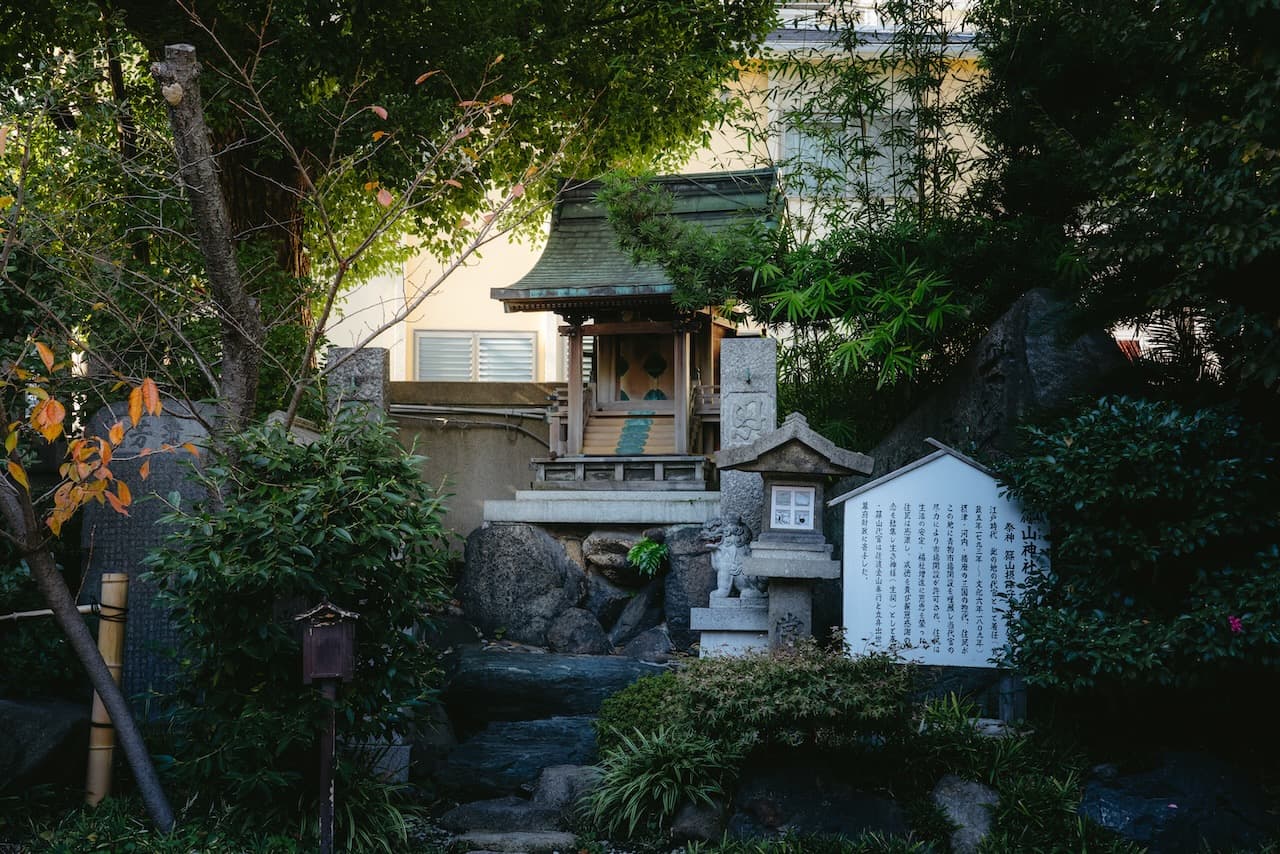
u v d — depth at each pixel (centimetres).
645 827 698
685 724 724
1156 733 727
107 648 691
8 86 771
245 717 616
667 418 1230
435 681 732
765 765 712
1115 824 646
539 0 1075
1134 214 715
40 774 650
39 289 770
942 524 782
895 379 971
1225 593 654
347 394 909
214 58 948
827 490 1088
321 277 1382
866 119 1395
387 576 659
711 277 995
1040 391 792
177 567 618
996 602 770
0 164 846
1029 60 947
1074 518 729
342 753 671
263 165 1097
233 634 634
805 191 1448
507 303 1163
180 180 636
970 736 714
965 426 920
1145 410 691
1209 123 662
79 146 808
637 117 1188
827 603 972
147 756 631
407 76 1040
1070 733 728
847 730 692
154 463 801
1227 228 646
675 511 1054
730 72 1187
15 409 771
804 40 1444
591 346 1603
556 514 1073
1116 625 675
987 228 955
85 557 816
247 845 614
